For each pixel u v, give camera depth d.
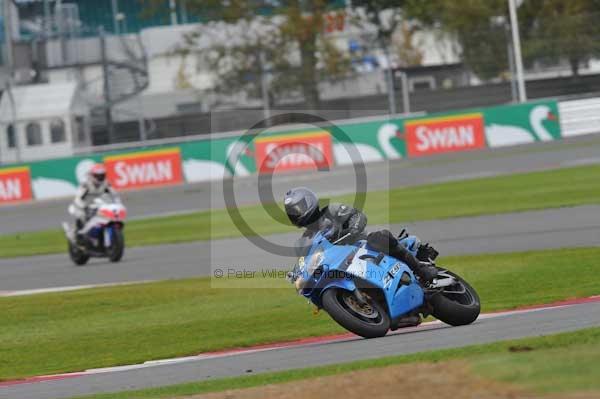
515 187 95.06
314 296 33.28
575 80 150.50
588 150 120.38
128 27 191.25
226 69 161.62
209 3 170.50
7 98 153.50
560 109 139.12
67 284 63.88
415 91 152.25
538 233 64.62
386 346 31.72
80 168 135.00
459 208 83.44
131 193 132.62
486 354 25.11
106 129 154.62
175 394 27.08
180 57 168.50
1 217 122.88
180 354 37.38
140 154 134.88
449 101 151.75
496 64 155.50
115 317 48.53
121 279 63.56
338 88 155.62
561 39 151.25
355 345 33.28
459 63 157.38
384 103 148.62
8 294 61.34
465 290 34.84
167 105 156.38
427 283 33.62
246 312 46.34
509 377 21.20
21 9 176.62
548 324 32.62
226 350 37.47
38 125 151.62
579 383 20.03
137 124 153.75
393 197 97.62
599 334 26.95
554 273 48.06
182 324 44.62
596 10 170.25
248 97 157.75
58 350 41.19
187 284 57.78
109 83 162.00
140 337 42.31
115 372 34.50
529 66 153.12
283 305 47.41
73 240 74.25
